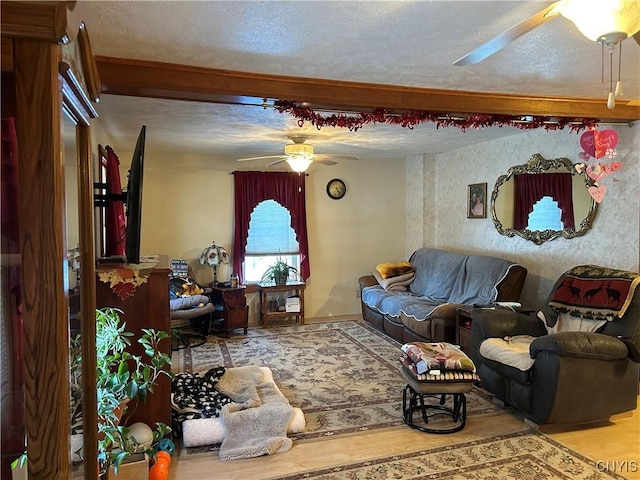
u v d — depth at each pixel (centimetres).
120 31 211
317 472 267
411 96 308
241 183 625
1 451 93
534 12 192
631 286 335
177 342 527
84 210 124
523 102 332
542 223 468
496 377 354
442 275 564
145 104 344
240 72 270
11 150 87
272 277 623
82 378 124
